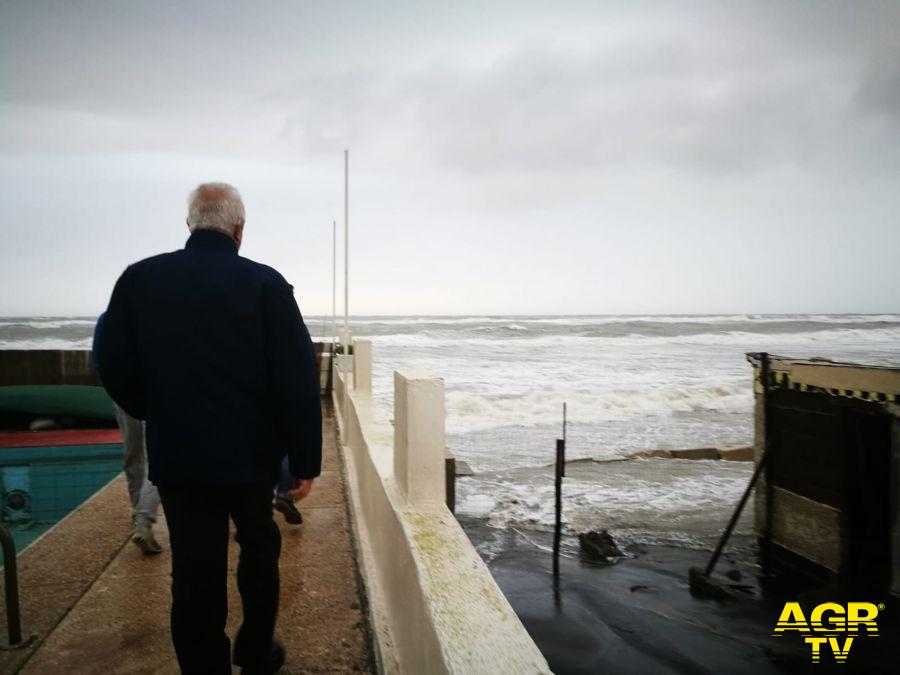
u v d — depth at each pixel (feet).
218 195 7.27
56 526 14.84
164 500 6.93
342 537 14.69
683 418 68.90
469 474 41.50
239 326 6.73
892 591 20.47
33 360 38.40
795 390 24.36
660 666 18.48
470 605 5.31
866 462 21.16
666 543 29.07
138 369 6.96
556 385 95.55
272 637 7.86
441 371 118.42
